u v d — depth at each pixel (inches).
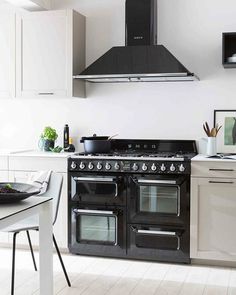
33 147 181.5
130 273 138.3
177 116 166.4
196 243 143.8
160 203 146.3
